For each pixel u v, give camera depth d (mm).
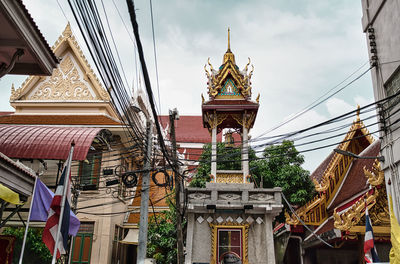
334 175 21922
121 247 26375
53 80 27062
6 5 9148
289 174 23156
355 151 22734
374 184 15625
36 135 17766
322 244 19656
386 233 16078
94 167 24453
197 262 17844
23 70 11773
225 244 18125
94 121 24703
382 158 14031
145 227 14562
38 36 10641
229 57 21859
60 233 11000
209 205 18156
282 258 24094
